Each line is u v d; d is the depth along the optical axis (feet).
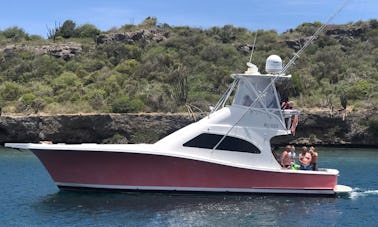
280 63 67.92
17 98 194.49
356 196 68.54
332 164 112.68
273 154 68.23
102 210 56.54
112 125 159.74
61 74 223.30
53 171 65.00
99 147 62.59
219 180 63.52
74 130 161.17
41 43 270.46
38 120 160.97
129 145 65.72
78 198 62.23
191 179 63.26
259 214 55.88
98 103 178.29
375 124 158.81
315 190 65.46
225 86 200.75
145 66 221.66
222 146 64.23
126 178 63.57
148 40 267.80
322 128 163.73
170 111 171.73
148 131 159.63
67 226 50.83
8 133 161.68
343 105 167.84
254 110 65.41
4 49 260.01
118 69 223.92
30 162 112.47
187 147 63.87
